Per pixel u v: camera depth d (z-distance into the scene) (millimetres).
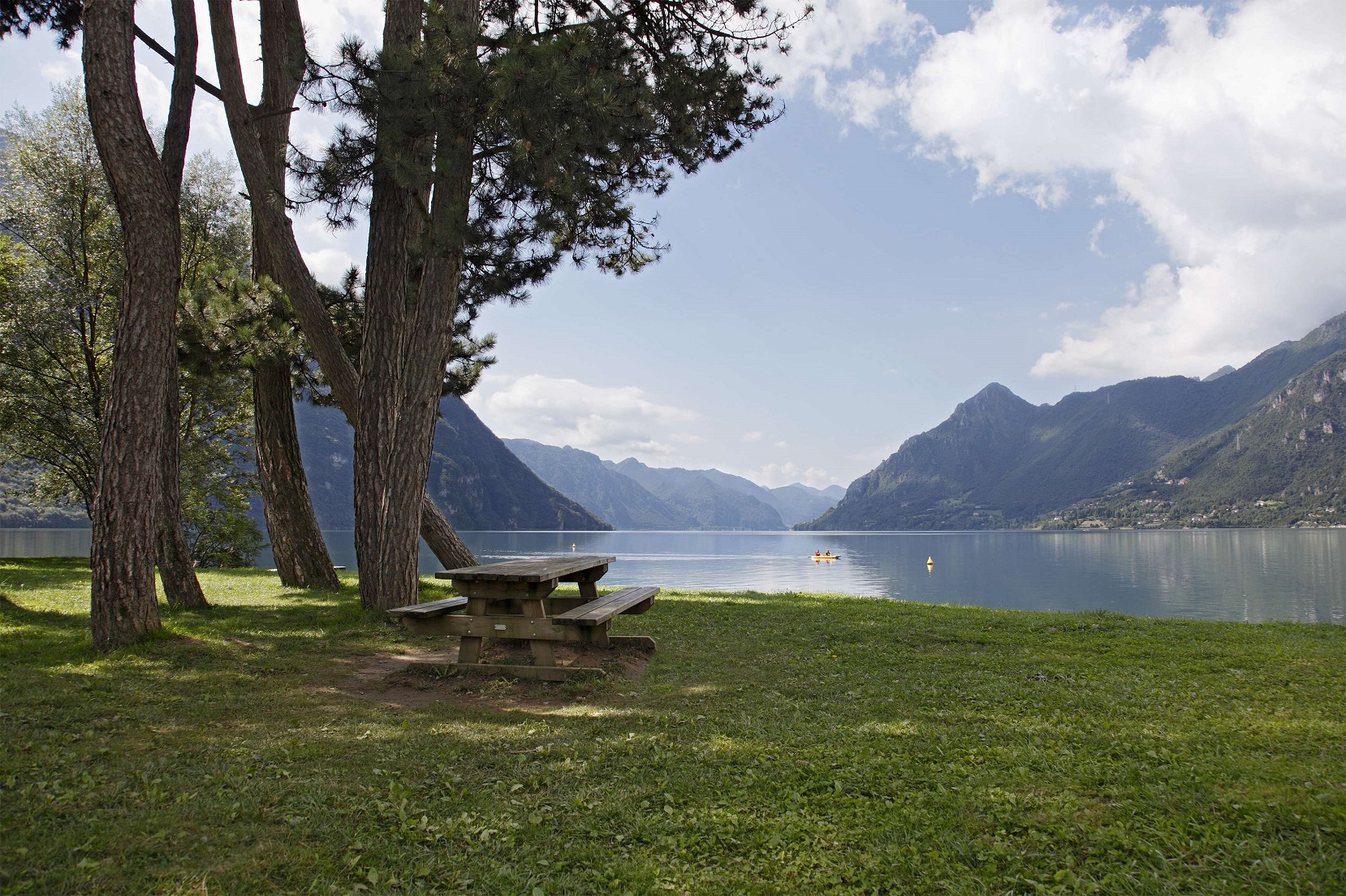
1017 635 10203
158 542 11852
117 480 8273
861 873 3291
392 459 11203
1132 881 3143
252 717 5730
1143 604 50750
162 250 8648
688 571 76938
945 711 6074
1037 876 3248
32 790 3971
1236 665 8211
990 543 189125
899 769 4578
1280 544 153625
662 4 12977
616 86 10688
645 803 4039
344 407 12727
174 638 8461
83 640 8742
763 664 8180
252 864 3303
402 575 11164
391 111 9562
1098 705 6285
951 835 3625
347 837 3580
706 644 9406
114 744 4891
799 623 11266
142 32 10945
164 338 8680
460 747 5008
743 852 3506
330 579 16031
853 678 7480
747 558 110188
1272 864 3244
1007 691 6848
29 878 3084
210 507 30844
